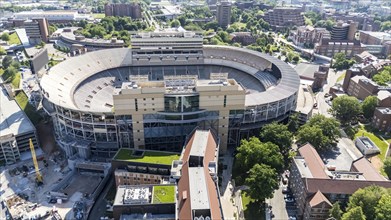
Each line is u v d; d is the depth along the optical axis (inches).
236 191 5551.2
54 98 6609.3
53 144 7116.1
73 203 5403.5
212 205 4180.6
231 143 6879.9
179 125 6358.3
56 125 6820.9
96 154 6481.3
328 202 4539.9
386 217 4141.2
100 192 5590.6
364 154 6678.2
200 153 5088.6
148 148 6481.3
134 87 5866.1
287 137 6230.3
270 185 4938.5
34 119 7751.0
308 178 4805.6
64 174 6181.1
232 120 6491.1
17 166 6432.1
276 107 6825.8
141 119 6082.7
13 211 5221.5
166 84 6382.9
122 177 5482.3
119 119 6067.9
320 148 6353.3
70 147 6451.8
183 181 4690.0
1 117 7450.8
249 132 6855.3
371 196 4407.0
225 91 6043.3
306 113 7244.1
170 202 4461.1
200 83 6151.6
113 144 6368.1
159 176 5319.9
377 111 7696.9
